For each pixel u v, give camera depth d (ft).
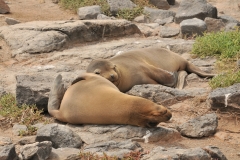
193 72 115.34
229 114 90.12
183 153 70.44
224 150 78.64
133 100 80.74
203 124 83.51
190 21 149.79
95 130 82.23
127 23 147.33
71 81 101.14
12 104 95.04
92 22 141.90
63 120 87.92
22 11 180.65
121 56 106.83
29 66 122.31
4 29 141.90
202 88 101.86
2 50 132.46
